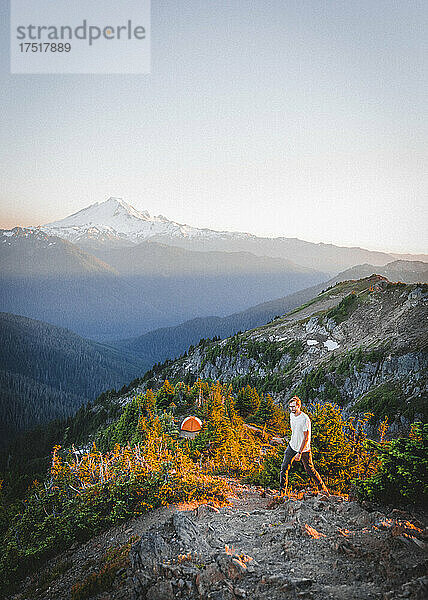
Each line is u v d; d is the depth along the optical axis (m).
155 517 11.71
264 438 32.50
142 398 44.81
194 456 21.47
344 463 12.38
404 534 7.50
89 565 10.31
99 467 16.14
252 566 7.09
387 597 5.79
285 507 10.33
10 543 13.35
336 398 76.75
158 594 7.02
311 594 6.07
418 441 9.75
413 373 65.56
